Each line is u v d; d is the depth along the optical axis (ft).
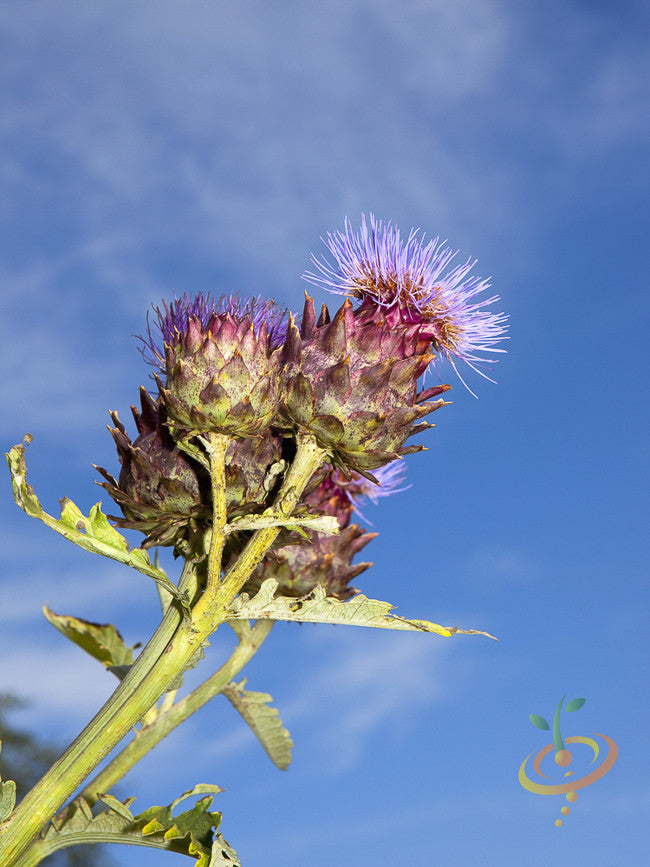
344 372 1.37
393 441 1.41
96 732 1.32
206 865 1.24
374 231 1.60
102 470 1.46
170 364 1.37
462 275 1.60
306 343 1.44
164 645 1.38
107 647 1.85
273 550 1.63
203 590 1.41
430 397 1.51
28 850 1.30
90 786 1.54
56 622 1.84
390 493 1.94
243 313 1.55
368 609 1.36
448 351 1.58
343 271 1.59
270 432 1.45
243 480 1.40
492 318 1.61
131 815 1.28
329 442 1.40
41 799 1.29
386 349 1.42
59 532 1.29
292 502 1.37
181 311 1.57
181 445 1.36
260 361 1.35
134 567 1.31
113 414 1.48
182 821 1.28
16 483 1.30
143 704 1.32
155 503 1.42
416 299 1.55
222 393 1.31
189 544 1.47
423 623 1.36
